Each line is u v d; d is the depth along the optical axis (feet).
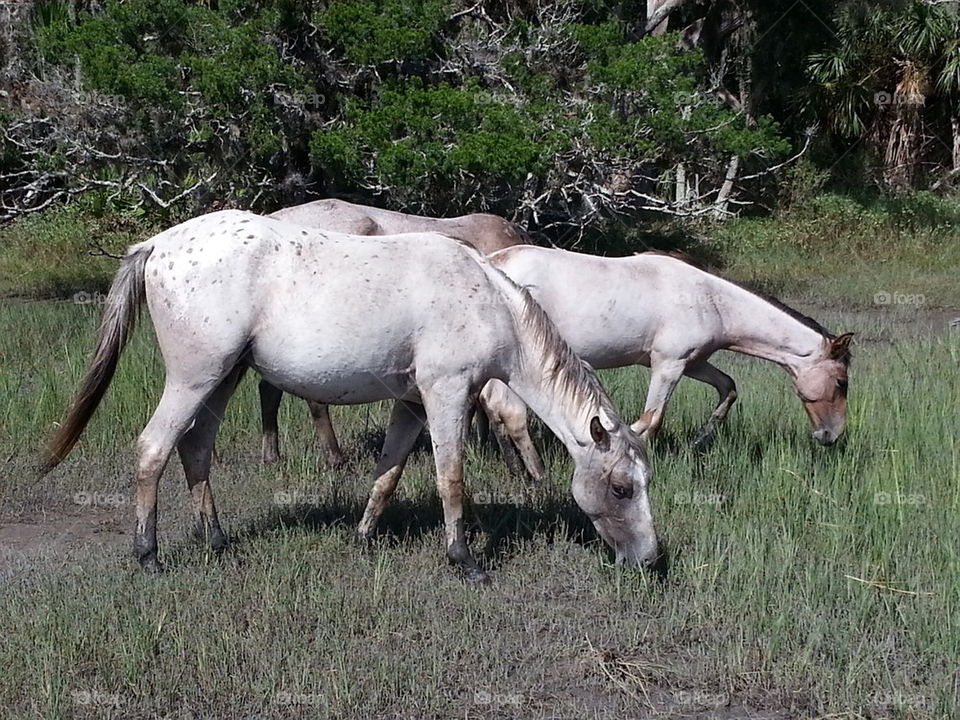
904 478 26.48
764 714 17.19
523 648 18.89
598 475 20.99
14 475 27.58
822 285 63.26
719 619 20.06
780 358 28.43
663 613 20.31
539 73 56.29
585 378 21.26
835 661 18.54
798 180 83.30
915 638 19.25
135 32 53.21
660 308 27.22
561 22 57.16
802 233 76.02
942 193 93.15
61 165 55.77
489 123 49.83
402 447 22.95
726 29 81.30
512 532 24.17
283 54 54.75
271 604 20.01
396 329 20.75
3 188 74.28
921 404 32.14
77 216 71.97
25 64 64.80
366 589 20.90
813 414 28.66
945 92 90.89
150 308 20.83
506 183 52.13
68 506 25.99
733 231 76.69
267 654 18.15
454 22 62.54
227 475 28.19
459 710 16.88
